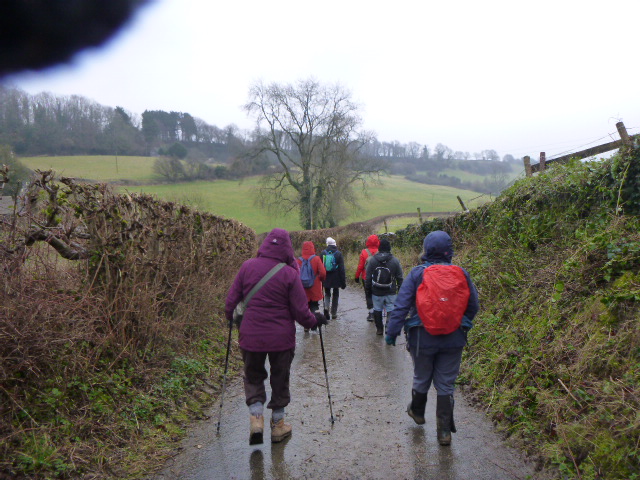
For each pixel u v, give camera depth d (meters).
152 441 3.86
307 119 39.66
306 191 39.75
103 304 4.48
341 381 5.65
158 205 5.80
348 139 38.81
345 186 38.34
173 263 5.95
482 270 7.68
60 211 4.20
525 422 3.94
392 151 88.25
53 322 3.72
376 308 7.89
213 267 7.72
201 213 7.48
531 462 3.50
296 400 5.04
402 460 3.63
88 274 4.49
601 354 3.90
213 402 4.92
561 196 6.92
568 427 3.49
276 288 3.88
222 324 7.68
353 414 4.59
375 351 7.02
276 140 40.84
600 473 3.08
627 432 3.14
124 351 4.54
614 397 3.45
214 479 3.39
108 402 4.03
